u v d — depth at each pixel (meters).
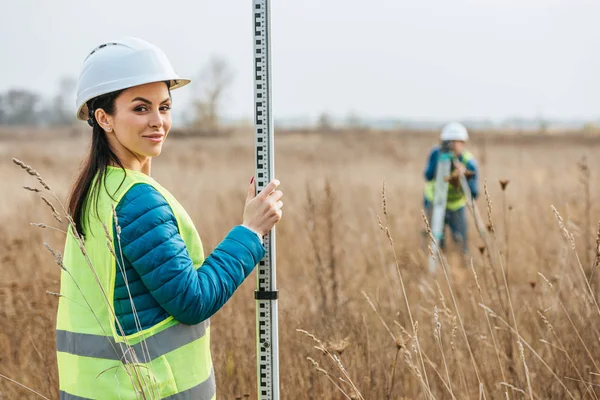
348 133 55.91
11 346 4.05
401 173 16.70
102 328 2.09
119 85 2.12
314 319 4.16
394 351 3.73
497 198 9.30
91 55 2.22
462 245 6.95
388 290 4.79
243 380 3.62
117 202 2.06
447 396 3.43
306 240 6.13
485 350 3.54
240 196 8.13
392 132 58.50
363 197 9.86
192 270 2.07
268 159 2.40
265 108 2.40
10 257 4.93
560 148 25.53
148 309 2.10
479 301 4.31
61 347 2.22
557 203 6.83
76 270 2.18
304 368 3.58
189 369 2.15
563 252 4.67
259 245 2.24
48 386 3.43
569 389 3.33
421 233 7.23
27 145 35.47
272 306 2.45
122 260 2.05
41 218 7.16
